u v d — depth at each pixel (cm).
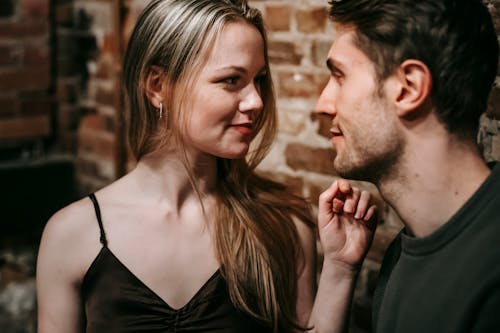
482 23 109
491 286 96
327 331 140
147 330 136
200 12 132
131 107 145
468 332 99
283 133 221
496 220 102
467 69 107
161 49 135
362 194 138
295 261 150
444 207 110
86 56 328
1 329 261
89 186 336
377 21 110
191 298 139
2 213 324
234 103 133
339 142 120
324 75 204
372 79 111
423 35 107
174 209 143
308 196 216
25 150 340
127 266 138
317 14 203
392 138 111
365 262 199
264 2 220
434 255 109
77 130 342
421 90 107
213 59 131
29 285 285
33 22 328
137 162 148
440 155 109
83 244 139
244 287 141
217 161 151
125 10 289
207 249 143
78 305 142
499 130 157
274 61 220
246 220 145
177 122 136
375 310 131
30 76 332
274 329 143
